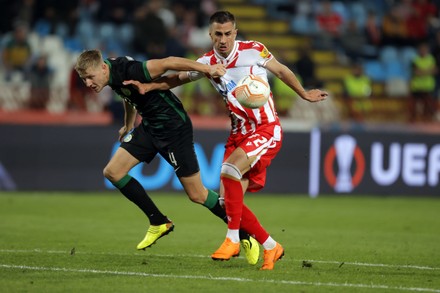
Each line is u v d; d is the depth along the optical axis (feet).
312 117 211.61
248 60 88.94
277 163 190.90
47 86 215.10
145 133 95.45
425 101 218.38
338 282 81.56
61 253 99.86
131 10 254.88
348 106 214.28
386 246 114.21
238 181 86.69
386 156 192.03
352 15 281.54
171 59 88.28
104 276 82.69
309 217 151.43
